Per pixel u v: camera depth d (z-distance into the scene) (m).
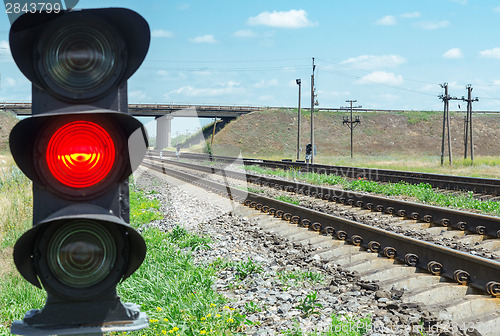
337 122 130.50
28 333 1.93
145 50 1.98
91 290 1.99
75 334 1.96
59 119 1.93
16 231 9.27
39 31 1.92
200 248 8.84
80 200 1.97
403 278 6.26
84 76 1.95
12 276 6.44
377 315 5.11
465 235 9.88
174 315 5.08
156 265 7.21
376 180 23.12
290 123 125.94
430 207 11.02
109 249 2.00
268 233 9.98
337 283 6.40
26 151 1.95
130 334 4.59
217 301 5.65
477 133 131.50
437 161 52.34
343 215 12.09
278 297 5.86
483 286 5.83
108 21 1.95
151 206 13.75
